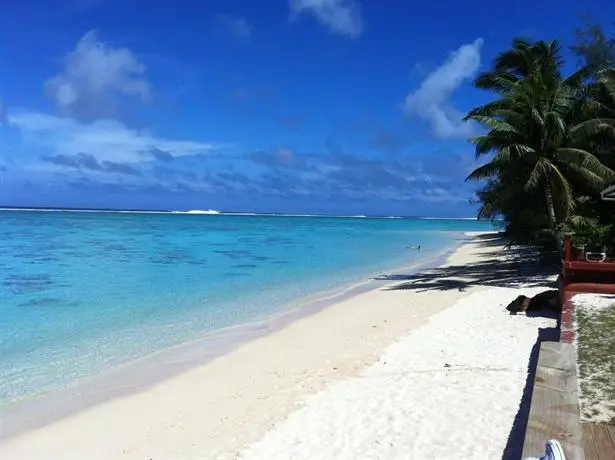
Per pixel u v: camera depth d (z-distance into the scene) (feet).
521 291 61.46
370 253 129.29
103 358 37.63
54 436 24.99
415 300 58.54
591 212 76.74
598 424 18.79
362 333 42.65
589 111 78.79
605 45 100.37
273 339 42.27
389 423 23.04
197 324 48.52
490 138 75.10
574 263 44.09
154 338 43.32
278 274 84.53
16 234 185.78
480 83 86.28
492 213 84.38
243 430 24.26
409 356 33.76
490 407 23.79
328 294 65.46
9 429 25.82
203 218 480.64
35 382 32.53
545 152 73.77
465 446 20.17
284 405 26.91
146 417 26.94
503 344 34.94
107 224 284.82
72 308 55.93
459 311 48.78
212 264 98.27
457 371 29.55
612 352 27.07
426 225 429.38
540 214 80.43
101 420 26.71
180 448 23.04
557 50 89.04
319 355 36.50
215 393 29.94
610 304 38.52
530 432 17.97
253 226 304.71
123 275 81.87
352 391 27.84
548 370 23.86
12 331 45.68
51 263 97.50
